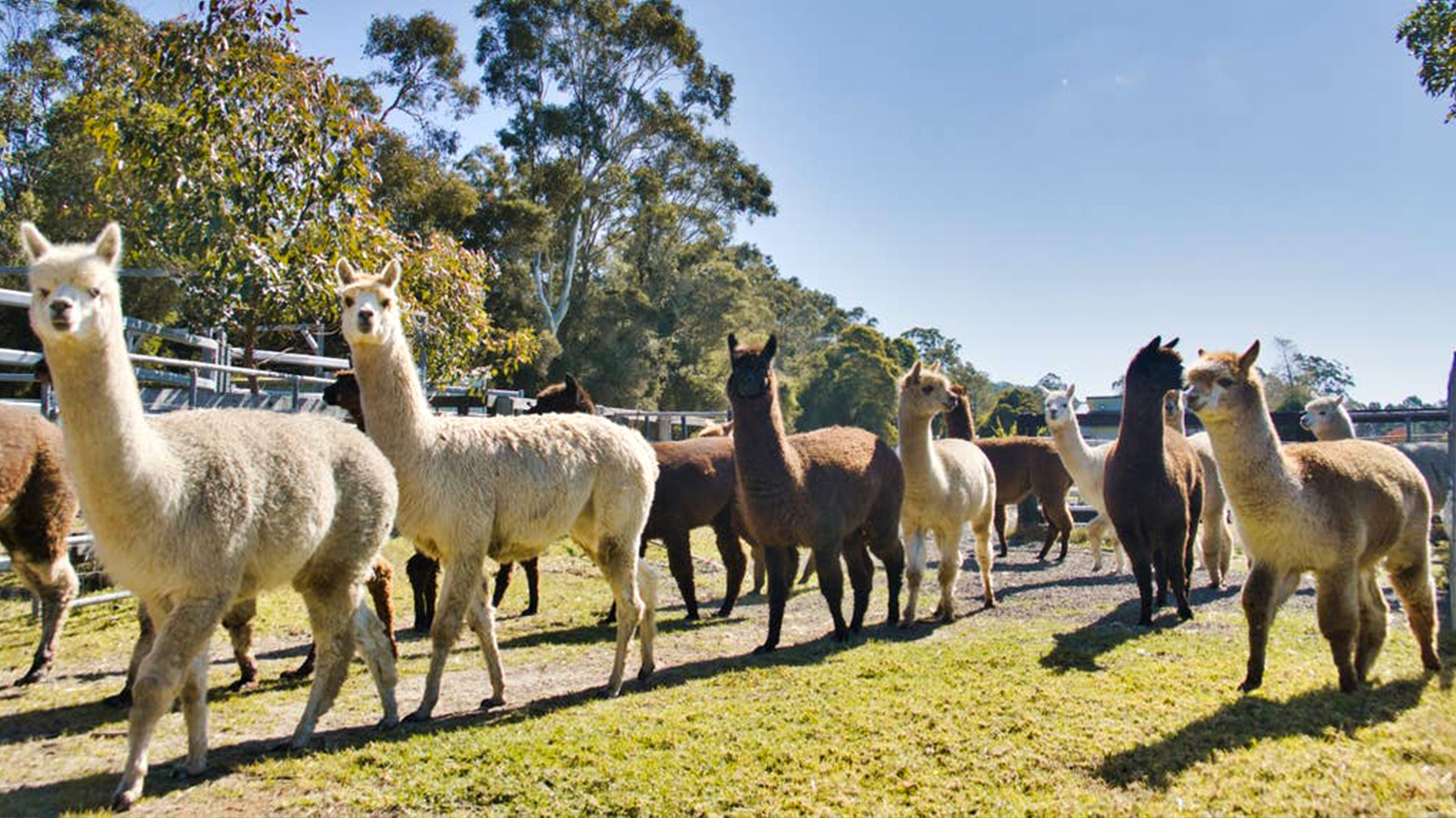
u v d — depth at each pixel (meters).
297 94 9.48
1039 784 3.87
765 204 35.62
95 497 3.46
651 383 33.16
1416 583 5.76
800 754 4.20
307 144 9.52
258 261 9.23
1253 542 5.33
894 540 7.64
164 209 9.49
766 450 6.67
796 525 6.75
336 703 5.32
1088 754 4.17
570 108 30.58
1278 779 3.91
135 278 18.25
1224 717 4.71
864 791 3.81
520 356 13.44
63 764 4.18
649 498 5.97
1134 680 5.45
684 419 21.80
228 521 3.76
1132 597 9.31
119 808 3.59
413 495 4.95
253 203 9.34
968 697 5.07
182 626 3.66
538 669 6.31
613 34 29.84
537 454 5.42
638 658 6.66
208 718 4.92
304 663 5.93
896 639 7.12
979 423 37.56
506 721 4.88
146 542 3.55
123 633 6.89
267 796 3.78
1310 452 5.60
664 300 35.91
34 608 7.35
